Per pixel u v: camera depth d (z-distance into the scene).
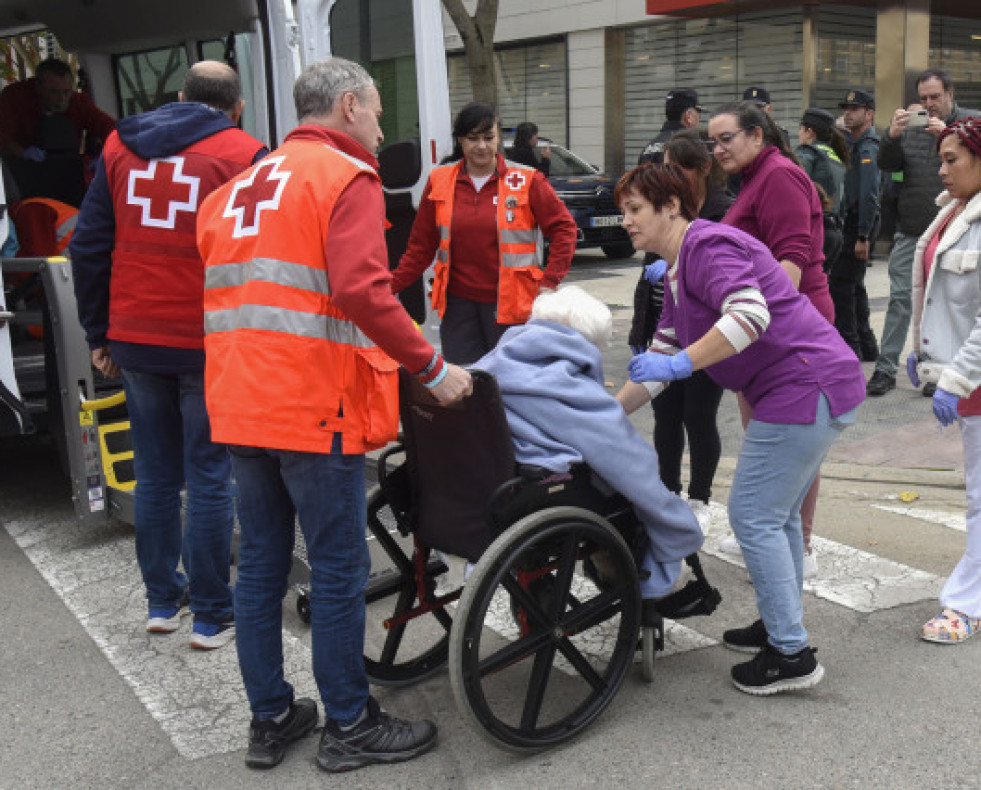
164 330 3.44
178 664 3.54
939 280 3.46
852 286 7.27
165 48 6.39
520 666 3.49
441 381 2.70
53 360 4.41
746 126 3.68
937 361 3.49
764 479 3.09
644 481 3.00
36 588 4.19
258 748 2.92
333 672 2.85
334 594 2.80
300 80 2.80
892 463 5.42
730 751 2.93
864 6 15.85
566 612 3.12
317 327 2.65
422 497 3.13
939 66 16.31
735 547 4.36
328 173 2.63
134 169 3.43
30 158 6.29
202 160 3.41
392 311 2.58
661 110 17.17
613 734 3.04
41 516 5.05
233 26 5.75
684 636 3.65
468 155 4.85
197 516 3.55
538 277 4.96
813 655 3.22
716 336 2.85
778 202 3.64
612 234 13.33
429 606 3.27
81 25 6.59
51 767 2.94
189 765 2.94
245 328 2.66
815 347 3.04
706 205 4.08
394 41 5.51
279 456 2.73
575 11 17.44
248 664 2.89
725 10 15.71
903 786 2.74
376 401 2.75
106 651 3.63
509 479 2.88
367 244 2.58
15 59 7.89
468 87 19.59
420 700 3.29
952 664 3.39
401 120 5.59
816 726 3.04
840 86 15.92
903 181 6.43
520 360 3.01
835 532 4.58
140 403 3.60
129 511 4.36
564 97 18.11
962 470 5.25
